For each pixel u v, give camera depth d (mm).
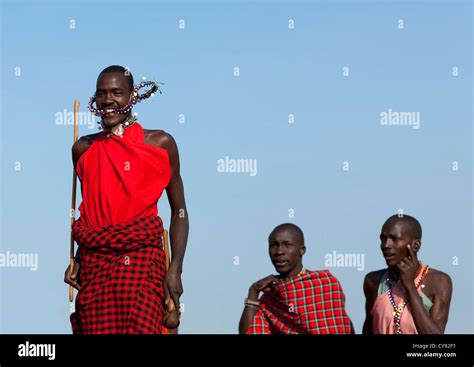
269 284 9359
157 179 8039
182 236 8312
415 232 9070
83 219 8039
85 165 8070
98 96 8055
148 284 7828
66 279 8094
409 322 8930
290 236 9211
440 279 9109
